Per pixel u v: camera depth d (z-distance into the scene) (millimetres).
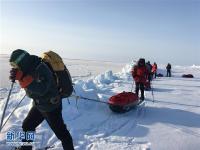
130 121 8586
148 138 6965
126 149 6035
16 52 4344
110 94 14469
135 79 11820
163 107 11055
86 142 6395
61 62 4660
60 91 4648
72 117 8305
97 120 8445
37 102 4551
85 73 42500
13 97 9828
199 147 6480
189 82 26031
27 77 4316
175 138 7031
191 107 11375
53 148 5773
